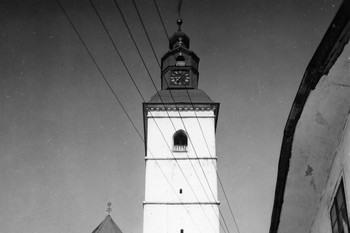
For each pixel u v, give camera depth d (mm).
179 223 38562
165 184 40031
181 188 39906
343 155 8922
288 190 9930
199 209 39094
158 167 40812
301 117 8797
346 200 8742
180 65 47531
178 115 43469
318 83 8266
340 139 9078
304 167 9539
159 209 38969
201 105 43875
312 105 8609
